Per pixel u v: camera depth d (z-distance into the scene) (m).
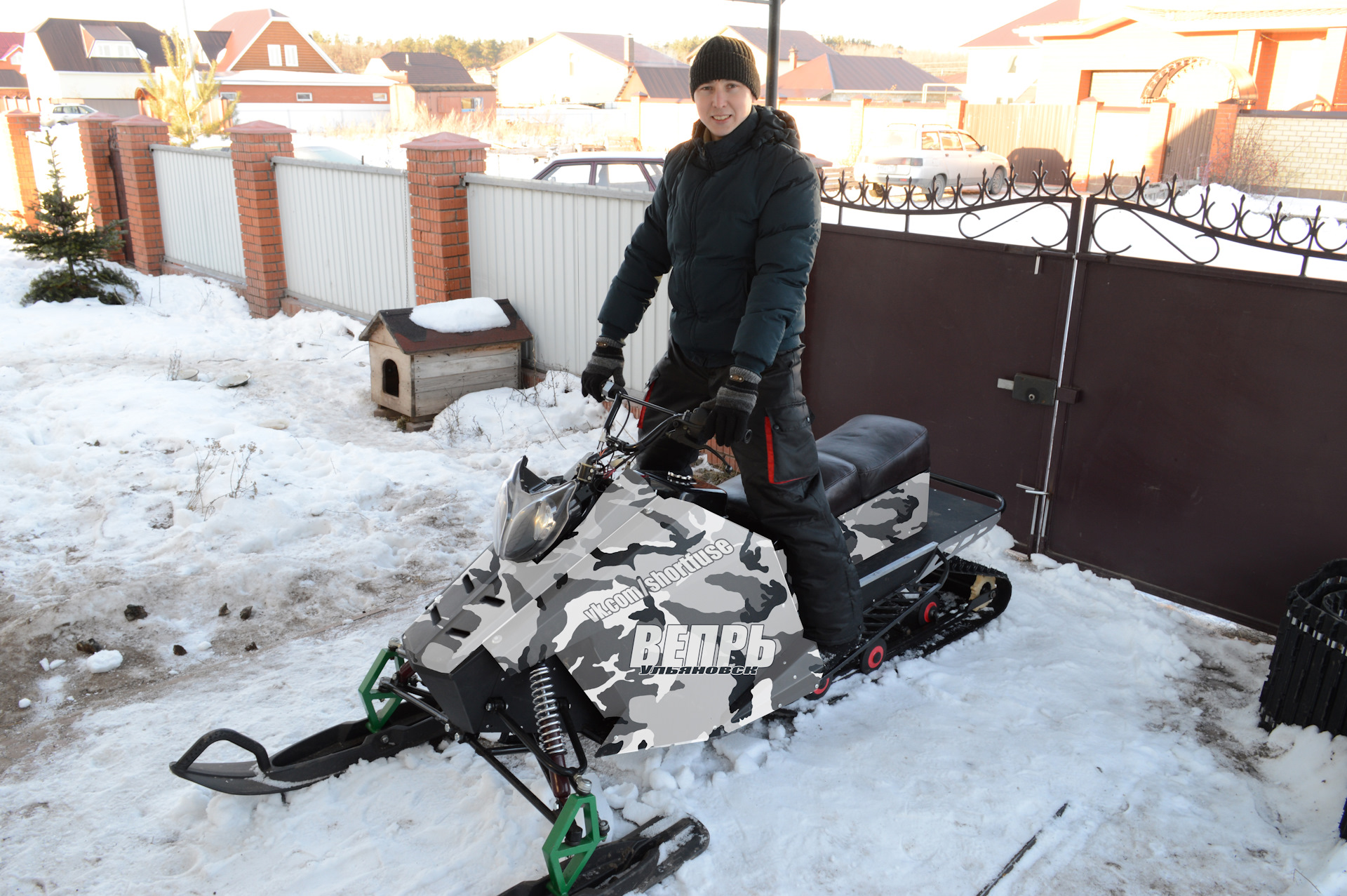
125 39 56.56
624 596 2.72
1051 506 4.63
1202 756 3.22
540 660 2.58
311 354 8.81
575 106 41.22
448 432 6.65
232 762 3.06
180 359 8.62
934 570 4.17
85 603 4.18
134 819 2.97
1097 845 2.81
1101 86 23.69
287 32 58.06
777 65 5.25
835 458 3.62
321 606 4.36
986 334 4.67
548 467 5.99
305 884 2.68
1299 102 22.56
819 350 5.43
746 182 2.84
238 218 11.27
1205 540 4.12
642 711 2.78
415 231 8.20
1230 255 10.50
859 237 5.06
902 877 2.69
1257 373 3.83
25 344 9.14
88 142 13.23
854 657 3.46
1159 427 4.16
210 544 4.84
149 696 3.66
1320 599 3.37
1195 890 2.65
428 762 3.17
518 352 7.40
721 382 3.09
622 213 6.55
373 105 52.75
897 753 3.23
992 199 4.53
